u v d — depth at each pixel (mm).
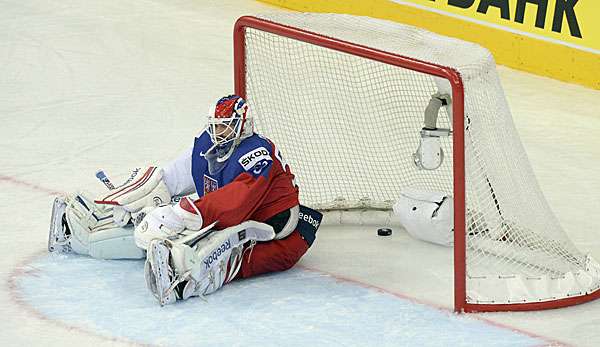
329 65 31984
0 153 28625
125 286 20906
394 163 26469
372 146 27562
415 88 27219
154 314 19750
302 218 21875
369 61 33500
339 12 41594
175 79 35531
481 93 20469
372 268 21891
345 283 21172
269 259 21250
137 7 43812
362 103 30688
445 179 25375
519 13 35812
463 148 19406
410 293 20719
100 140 29906
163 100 33469
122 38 39781
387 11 39844
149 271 20016
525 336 19000
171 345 18594
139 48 38719
